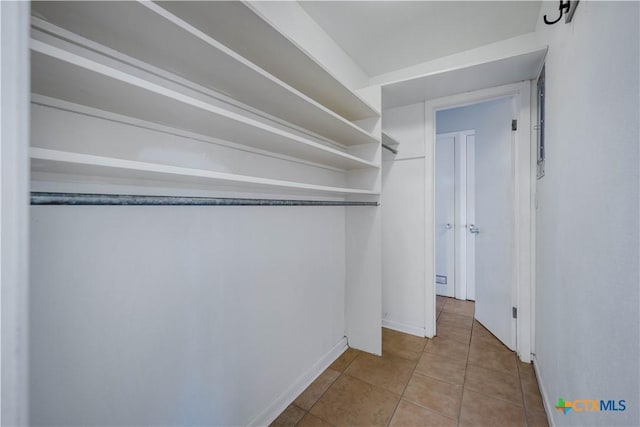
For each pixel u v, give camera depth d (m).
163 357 0.98
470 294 3.29
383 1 1.63
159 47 0.82
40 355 0.70
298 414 1.48
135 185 0.89
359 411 1.50
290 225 1.61
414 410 1.50
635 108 0.61
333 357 2.00
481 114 2.58
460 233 3.33
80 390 0.77
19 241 0.34
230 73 0.98
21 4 0.35
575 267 1.01
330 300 2.00
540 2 1.62
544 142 1.59
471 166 3.26
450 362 1.96
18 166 0.34
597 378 0.79
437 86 2.04
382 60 2.26
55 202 0.58
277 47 1.11
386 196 2.57
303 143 1.26
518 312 2.03
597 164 0.82
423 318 2.40
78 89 0.67
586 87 0.91
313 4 1.65
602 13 0.79
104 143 0.82
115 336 0.85
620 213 0.67
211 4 0.85
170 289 1.00
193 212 1.08
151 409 0.94
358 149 2.08
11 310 0.33
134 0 0.62
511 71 1.81
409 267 2.47
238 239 1.28
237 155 1.26
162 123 0.95
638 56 0.59
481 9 1.69
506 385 1.70
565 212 1.15
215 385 1.17
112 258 0.84
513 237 2.08
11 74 0.33
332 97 1.64
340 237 2.12
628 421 0.62
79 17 0.68
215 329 1.17
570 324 1.06
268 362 1.45
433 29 1.88
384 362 1.97
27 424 0.35
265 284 1.43
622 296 0.66
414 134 2.42
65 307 0.74
